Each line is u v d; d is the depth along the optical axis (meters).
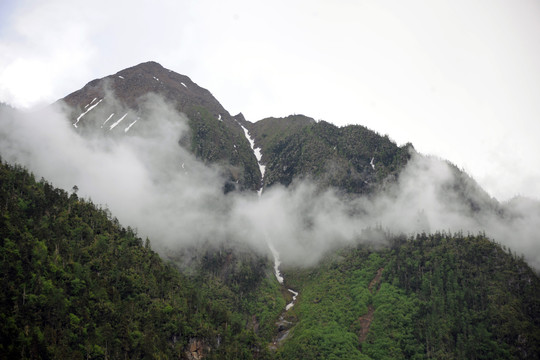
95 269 197.12
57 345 160.50
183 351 193.75
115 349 173.62
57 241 193.62
